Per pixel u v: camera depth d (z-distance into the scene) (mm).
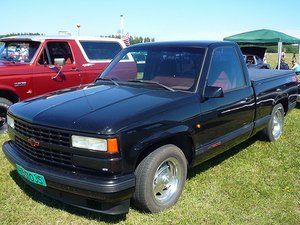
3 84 6371
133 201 3588
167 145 3670
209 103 4160
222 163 5176
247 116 5094
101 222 3512
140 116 3365
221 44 4715
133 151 3252
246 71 5188
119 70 4812
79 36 7777
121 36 12367
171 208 3783
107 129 3135
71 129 3240
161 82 4309
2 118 6480
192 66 4285
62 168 3363
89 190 3139
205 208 3809
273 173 4848
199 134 4012
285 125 7527
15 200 3914
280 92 6141
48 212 3684
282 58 20188
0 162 5027
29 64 6867
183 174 3902
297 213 3771
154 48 4719
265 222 3561
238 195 4117
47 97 4121
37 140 3502
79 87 4547
